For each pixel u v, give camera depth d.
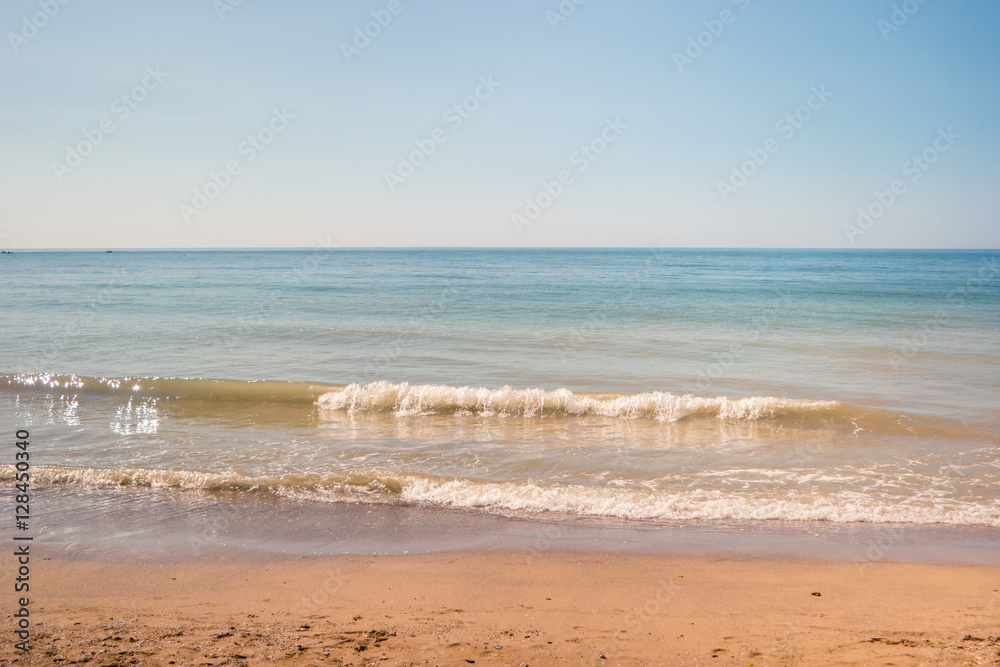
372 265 101.19
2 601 5.61
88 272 74.56
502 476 9.46
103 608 5.47
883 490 8.83
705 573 6.39
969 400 14.18
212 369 17.98
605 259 139.38
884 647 4.65
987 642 4.71
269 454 10.55
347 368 18.11
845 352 20.23
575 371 17.64
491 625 5.16
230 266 95.88
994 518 7.84
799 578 6.26
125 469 9.41
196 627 5.02
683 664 4.43
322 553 6.91
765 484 9.11
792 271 78.00
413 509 8.26
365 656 4.46
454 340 22.80
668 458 10.37
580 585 6.10
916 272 74.69
